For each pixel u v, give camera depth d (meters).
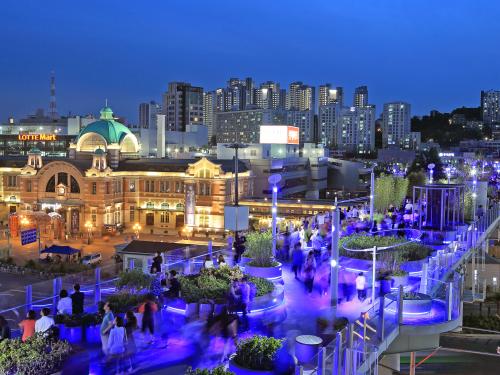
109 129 111.88
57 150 168.88
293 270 32.22
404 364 44.12
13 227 98.19
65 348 16.81
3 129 192.38
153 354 20.25
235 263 32.94
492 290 58.09
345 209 60.00
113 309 23.30
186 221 100.50
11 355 16.05
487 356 44.94
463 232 42.44
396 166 166.88
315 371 15.86
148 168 105.50
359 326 18.66
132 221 106.44
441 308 23.59
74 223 101.31
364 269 30.94
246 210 33.72
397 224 44.66
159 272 29.42
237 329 21.45
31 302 26.78
